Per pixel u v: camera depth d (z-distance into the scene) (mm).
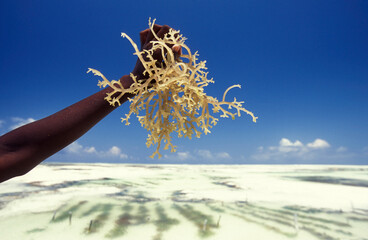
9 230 1536
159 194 2775
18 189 2973
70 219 1723
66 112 522
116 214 1925
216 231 1550
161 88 799
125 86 672
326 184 3662
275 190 3088
